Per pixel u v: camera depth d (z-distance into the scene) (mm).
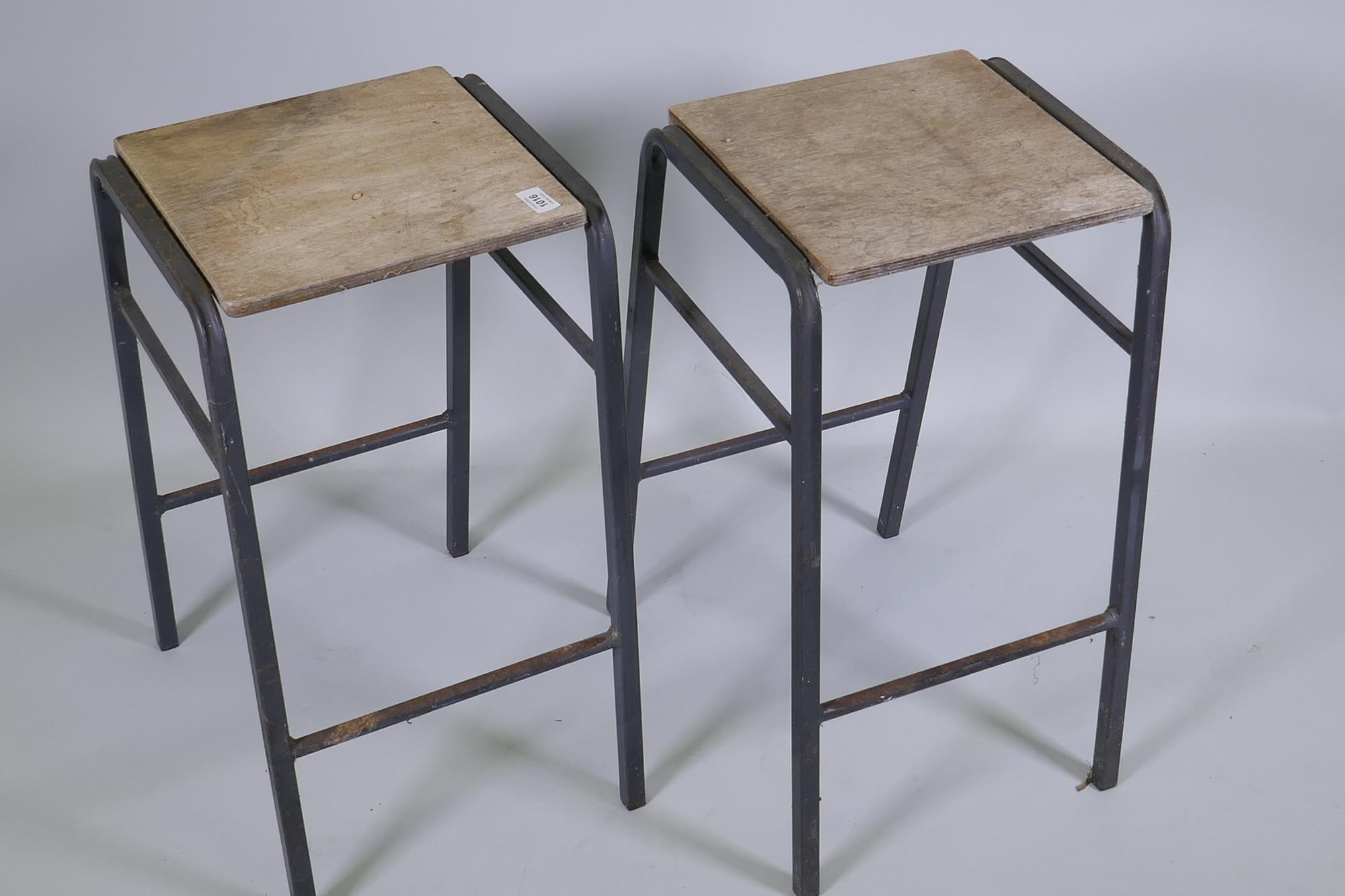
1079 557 2322
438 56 2078
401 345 2346
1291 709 2068
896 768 1997
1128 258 2369
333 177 1549
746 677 2139
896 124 1664
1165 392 2504
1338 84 2201
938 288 2039
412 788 1972
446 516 2396
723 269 2322
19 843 1883
